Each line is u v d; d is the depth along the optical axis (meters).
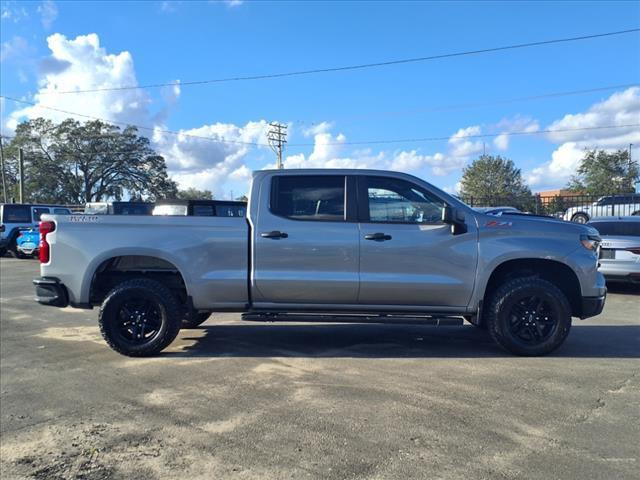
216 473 3.26
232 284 5.78
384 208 5.82
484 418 4.07
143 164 68.12
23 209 21.03
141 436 3.81
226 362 5.69
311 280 5.70
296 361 5.71
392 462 3.38
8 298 10.48
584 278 5.76
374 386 4.84
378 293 5.73
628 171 49.22
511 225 5.77
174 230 5.83
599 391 4.68
